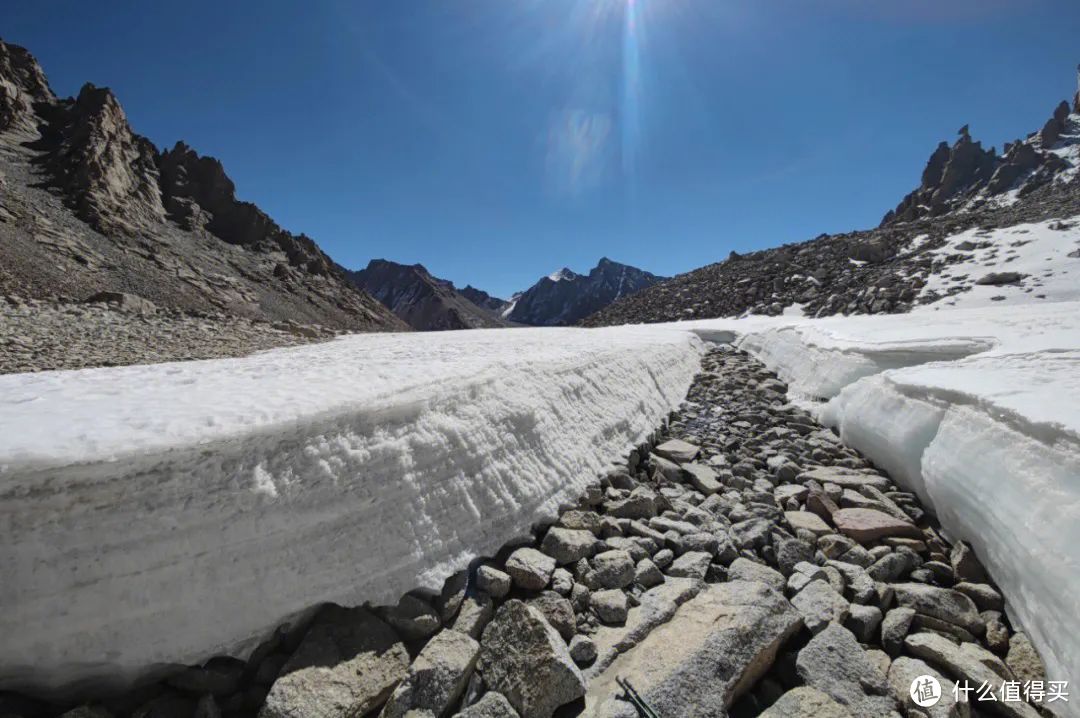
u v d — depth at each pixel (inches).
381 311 5167.3
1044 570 139.5
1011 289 1341.0
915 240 2180.1
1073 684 119.5
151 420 130.8
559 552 179.5
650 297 2773.1
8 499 101.0
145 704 106.3
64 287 1720.0
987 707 127.0
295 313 3472.0
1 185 2827.3
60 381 203.3
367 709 113.3
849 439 335.9
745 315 1923.0
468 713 116.9
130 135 4414.4
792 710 121.0
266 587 121.6
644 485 268.7
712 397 513.3
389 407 167.5
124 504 111.4
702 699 122.3
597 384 333.4
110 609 105.7
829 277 2048.5
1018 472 166.7
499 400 223.3
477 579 157.1
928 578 183.8
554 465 226.8
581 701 123.6
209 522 119.3
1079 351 256.7
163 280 2714.1
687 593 165.0
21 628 99.3
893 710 122.5
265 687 113.0
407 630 134.2
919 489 243.9
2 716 96.7
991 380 225.9
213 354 584.4
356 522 142.0
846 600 168.4
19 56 4284.0
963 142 4485.7
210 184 4714.6
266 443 135.1
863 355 434.6
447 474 173.6
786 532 219.8
